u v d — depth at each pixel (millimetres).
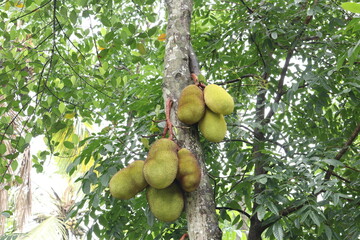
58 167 7691
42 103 3953
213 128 2309
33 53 4102
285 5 4371
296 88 3680
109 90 4008
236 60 4641
